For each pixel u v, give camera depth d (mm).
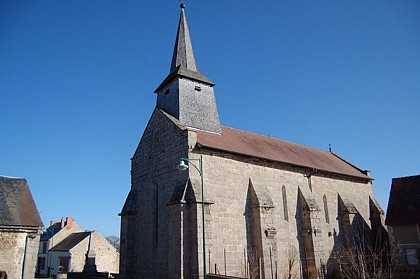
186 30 29188
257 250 21453
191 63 27891
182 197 19469
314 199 26266
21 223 19266
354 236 29047
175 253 19109
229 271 19984
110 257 52094
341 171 31281
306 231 25094
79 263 49375
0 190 20844
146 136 26000
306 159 29734
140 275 23156
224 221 20734
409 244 20906
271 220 22344
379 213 32812
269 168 24594
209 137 23484
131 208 24922
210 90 27109
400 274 19750
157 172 23688
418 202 21953
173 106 25094
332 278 25391
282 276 22484
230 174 22062
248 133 29516
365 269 15680
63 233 57188
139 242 24016
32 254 19469
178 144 21984
